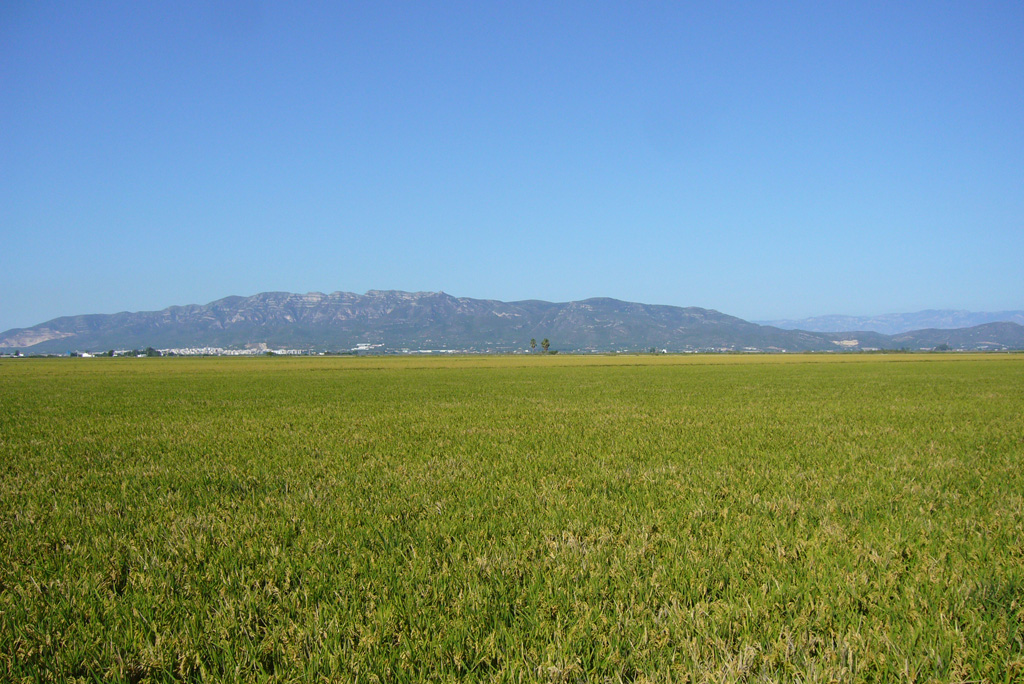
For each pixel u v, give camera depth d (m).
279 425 19.52
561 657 3.92
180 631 4.50
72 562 6.08
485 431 17.34
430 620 4.51
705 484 9.70
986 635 4.20
